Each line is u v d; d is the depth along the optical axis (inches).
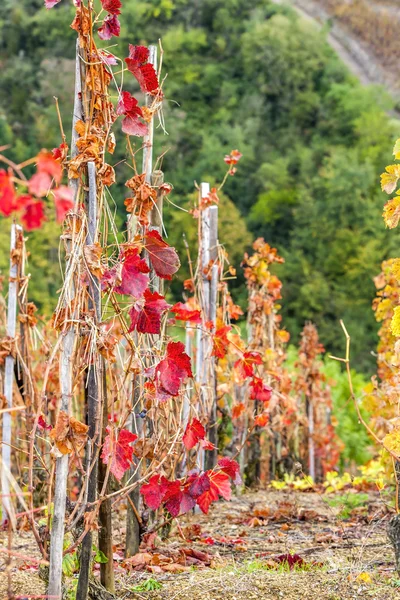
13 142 1900.8
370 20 2942.9
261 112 2271.2
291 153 2137.1
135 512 153.2
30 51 2207.2
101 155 118.8
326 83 2394.2
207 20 2519.7
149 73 128.3
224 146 2086.6
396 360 198.1
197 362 223.1
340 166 1882.4
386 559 152.1
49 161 72.0
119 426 121.6
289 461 330.6
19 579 138.9
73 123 118.2
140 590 130.6
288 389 299.0
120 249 121.3
